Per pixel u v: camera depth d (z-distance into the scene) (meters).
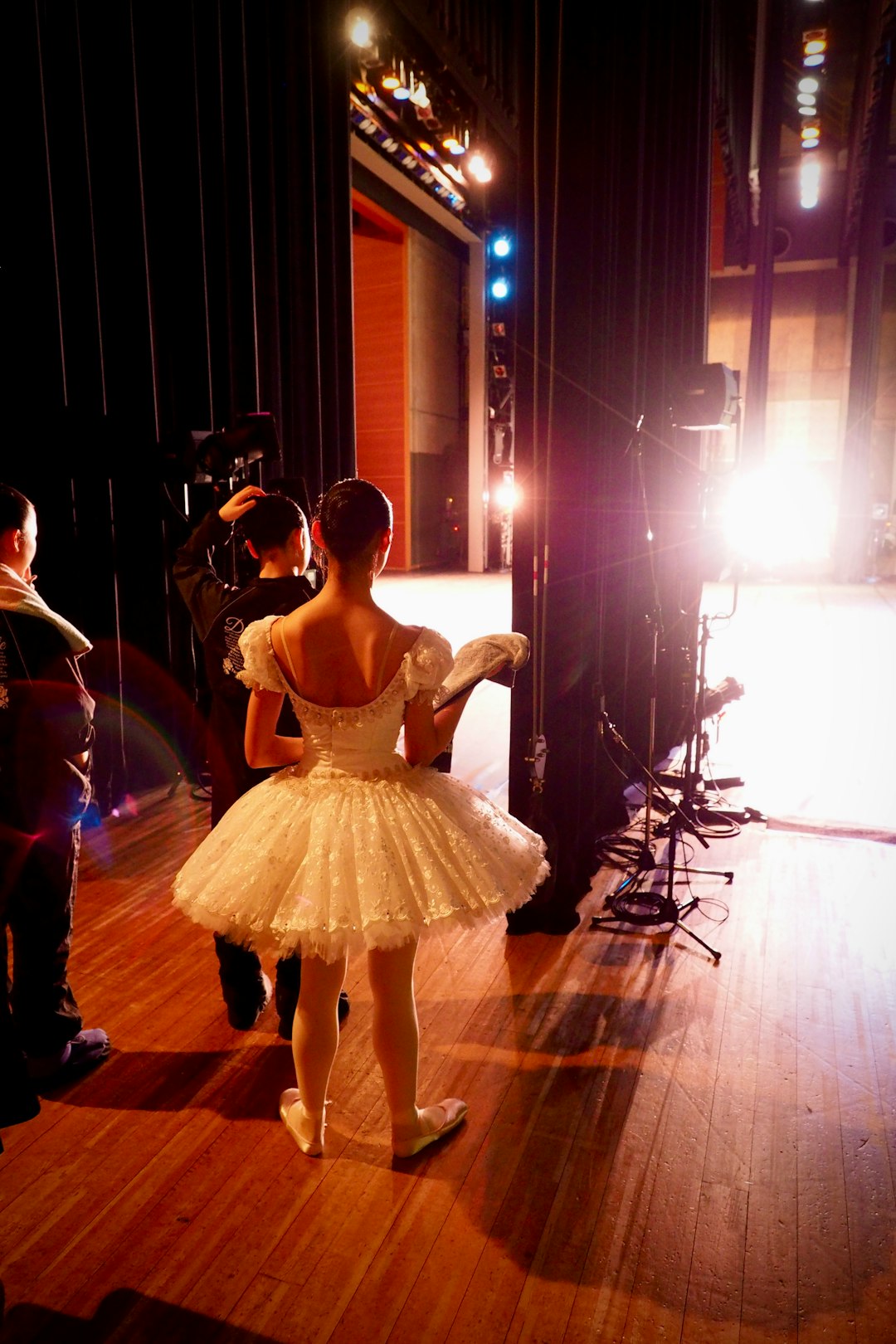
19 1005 2.21
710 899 3.38
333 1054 1.99
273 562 2.16
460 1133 2.10
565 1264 1.74
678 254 4.53
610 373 3.38
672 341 4.54
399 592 13.39
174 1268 1.73
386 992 1.91
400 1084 1.96
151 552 4.28
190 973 2.83
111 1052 2.42
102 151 3.92
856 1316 1.63
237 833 1.76
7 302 3.53
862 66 11.52
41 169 3.54
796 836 4.03
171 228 4.25
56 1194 1.92
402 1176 1.97
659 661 4.65
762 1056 2.40
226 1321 1.62
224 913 1.67
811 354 17.45
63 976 2.26
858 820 4.25
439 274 16.22
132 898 3.35
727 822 4.14
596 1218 1.85
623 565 3.78
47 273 3.61
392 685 1.71
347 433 5.45
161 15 4.07
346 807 1.69
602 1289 1.68
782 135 15.88
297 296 4.93
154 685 4.39
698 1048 2.44
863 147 13.20
